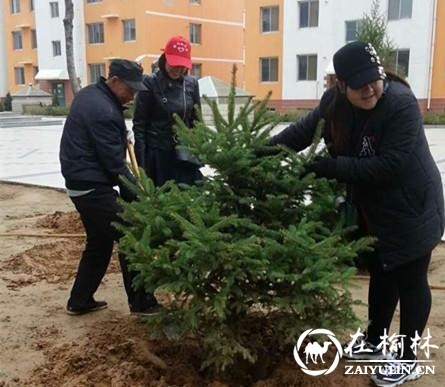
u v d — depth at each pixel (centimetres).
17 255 570
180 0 3641
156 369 326
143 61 3488
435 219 299
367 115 291
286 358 333
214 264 272
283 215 309
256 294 286
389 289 335
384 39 2250
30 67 4278
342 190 321
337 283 279
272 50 3089
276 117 319
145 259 284
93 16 3725
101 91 380
